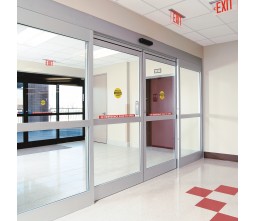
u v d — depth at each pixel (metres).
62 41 4.66
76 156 5.62
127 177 3.39
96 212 2.60
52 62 6.87
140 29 3.60
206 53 5.45
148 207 2.73
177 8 3.39
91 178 2.82
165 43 4.18
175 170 4.39
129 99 6.75
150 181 3.72
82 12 2.72
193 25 4.10
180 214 2.55
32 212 2.27
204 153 5.50
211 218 2.46
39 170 4.32
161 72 5.93
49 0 2.39
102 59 6.31
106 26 3.03
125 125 6.82
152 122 6.52
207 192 3.21
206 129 5.46
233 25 4.10
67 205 2.55
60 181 3.66
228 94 5.12
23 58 6.35
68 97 7.78
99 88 7.48
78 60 6.61
